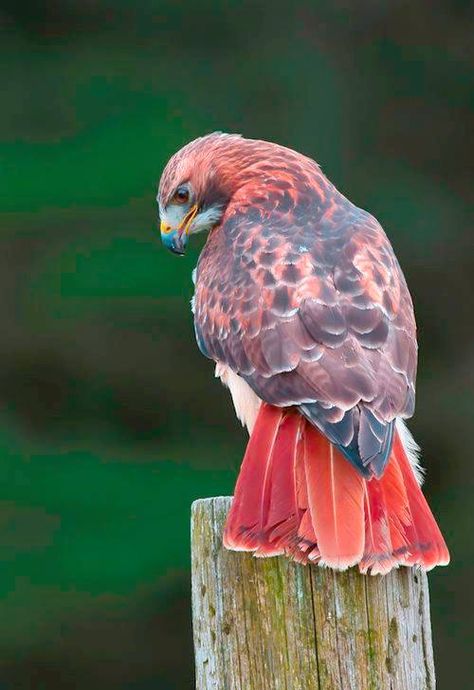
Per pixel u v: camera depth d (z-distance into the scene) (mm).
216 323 7332
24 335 15922
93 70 16844
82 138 16469
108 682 15172
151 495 15664
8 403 15953
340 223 7535
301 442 6473
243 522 6246
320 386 6566
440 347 16703
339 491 6230
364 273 7035
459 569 15797
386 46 17609
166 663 15117
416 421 16344
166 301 15836
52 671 15148
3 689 15078
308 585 6227
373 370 6621
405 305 7074
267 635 6285
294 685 6230
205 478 15719
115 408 16000
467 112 17578
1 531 15406
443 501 16125
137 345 15914
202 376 15883
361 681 6172
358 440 6328
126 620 15141
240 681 6332
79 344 15938
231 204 8094
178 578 15266
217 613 6387
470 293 16812
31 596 15172
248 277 7227
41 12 16891
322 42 17422
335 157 17250
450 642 15594
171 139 16656
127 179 16203
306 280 6988
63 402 15953
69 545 15406
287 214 7738
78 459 15781
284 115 17188
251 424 7242
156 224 15984
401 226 17109
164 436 15883
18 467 15727
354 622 6184
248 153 8305
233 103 17062
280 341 6809
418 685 6238
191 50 17062
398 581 6219
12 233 16000
